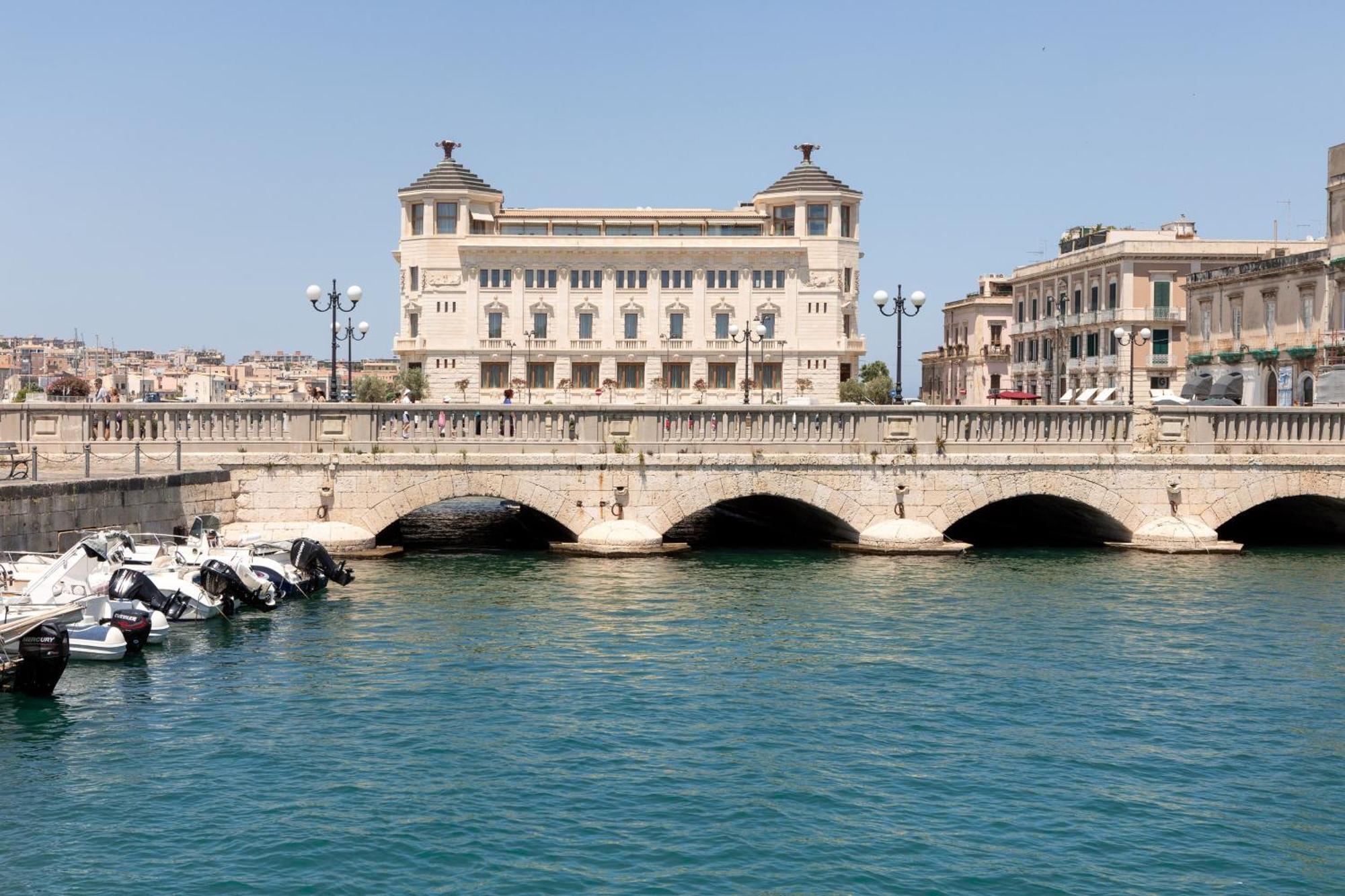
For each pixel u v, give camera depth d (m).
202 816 20.77
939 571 43.88
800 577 42.50
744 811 21.38
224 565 35.56
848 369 147.38
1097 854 19.86
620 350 141.12
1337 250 80.56
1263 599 39.44
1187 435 48.12
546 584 40.78
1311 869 19.41
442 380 141.12
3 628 26.62
